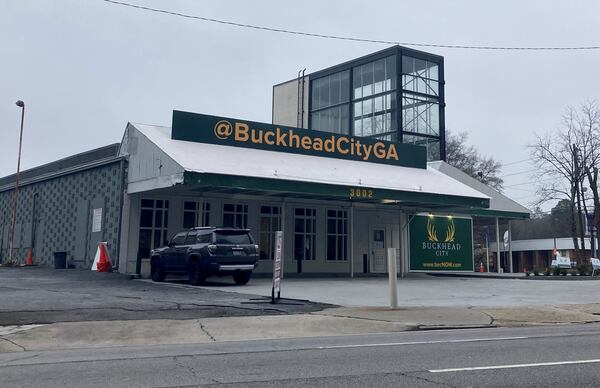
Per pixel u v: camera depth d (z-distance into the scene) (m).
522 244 56.34
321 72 55.41
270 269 27.72
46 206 32.03
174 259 21.03
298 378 7.21
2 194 38.59
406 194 25.81
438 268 31.09
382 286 22.09
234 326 12.30
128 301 15.16
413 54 49.28
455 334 11.75
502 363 8.17
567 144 44.22
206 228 20.41
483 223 41.03
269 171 23.02
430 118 49.59
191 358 8.75
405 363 8.21
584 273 30.66
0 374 7.54
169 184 21.39
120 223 24.44
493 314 14.50
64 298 15.54
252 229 27.39
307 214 29.06
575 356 8.75
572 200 43.88
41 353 9.52
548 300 17.95
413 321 13.24
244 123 25.88
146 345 10.50
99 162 26.55
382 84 49.66
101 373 7.56
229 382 6.98
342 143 28.69
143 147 23.81
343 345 10.09
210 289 18.97
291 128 27.14
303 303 15.74
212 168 21.28
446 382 6.96
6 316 12.38
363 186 24.61
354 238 30.56
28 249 33.41
